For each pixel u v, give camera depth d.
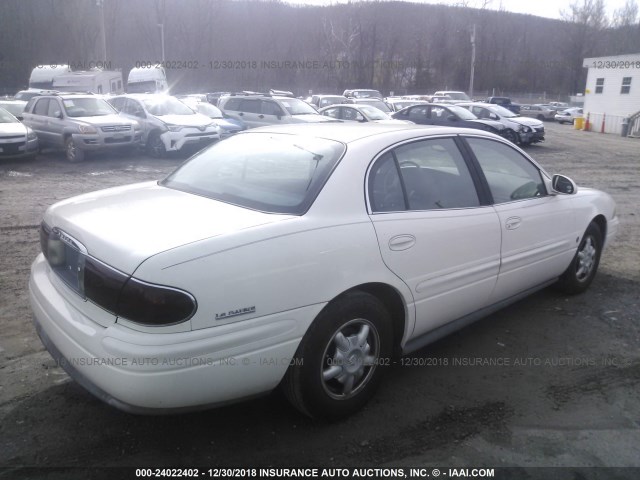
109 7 44.78
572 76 71.12
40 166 13.82
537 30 69.88
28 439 2.88
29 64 49.25
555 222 4.35
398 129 3.59
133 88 28.53
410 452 2.85
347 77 52.28
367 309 3.01
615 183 12.77
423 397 3.37
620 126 30.61
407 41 55.47
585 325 4.46
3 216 8.02
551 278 4.62
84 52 45.06
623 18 70.25
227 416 3.12
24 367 3.59
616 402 3.36
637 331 4.37
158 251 2.42
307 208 2.88
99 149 14.38
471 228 3.57
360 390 3.12
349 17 51.94
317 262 2.75
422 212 3.34
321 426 3.04
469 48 59.62
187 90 50.75
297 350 2.79
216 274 2.46
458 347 4.06
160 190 3.50
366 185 3.12
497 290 3.92
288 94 31.16
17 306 4.58
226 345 2.48
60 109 14.77
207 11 50.56
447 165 3.67
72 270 2.83
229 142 3.93
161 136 15.31
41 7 48.06
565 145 22.78
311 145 3.36
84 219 2.89
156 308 2.34
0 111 14.58
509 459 2.81
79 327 2.59
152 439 2.91
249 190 3.20
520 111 45.62
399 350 3.38
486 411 3.23
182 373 2.40
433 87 57.28
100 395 2.54
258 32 52.28
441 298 3.46
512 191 4.11
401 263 3.14
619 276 5.71
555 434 3.03
